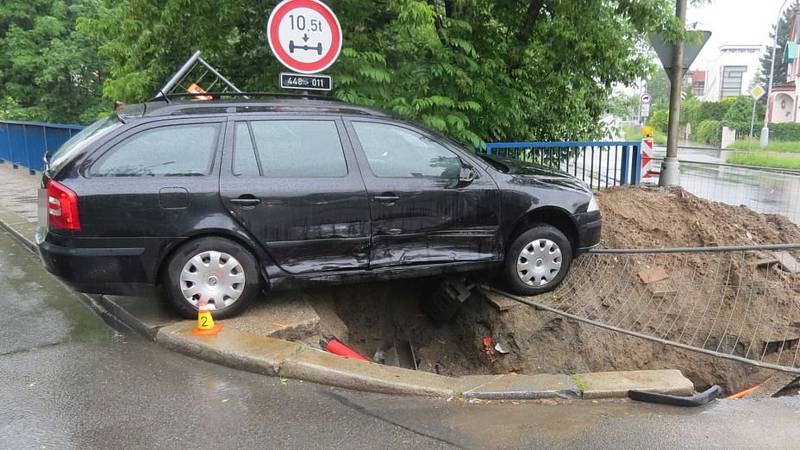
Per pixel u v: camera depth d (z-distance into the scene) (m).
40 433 3.13
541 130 10.69
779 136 40.62
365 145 4.79
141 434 3.14
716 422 3.45
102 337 4.44
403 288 6.33
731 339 5.88
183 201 4.21
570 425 3.38
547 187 5.36
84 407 3.41
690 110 51.50
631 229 7.00
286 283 4.54
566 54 8.80
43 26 24.75
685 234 6.97
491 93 8.36
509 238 5.34
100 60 24.78
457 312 6.26
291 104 4.75
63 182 4.07
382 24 7.93
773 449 3.14
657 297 6.14
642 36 9.37
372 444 3.12
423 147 4.99
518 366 5.60
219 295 4.41
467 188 5.00
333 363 3.88
